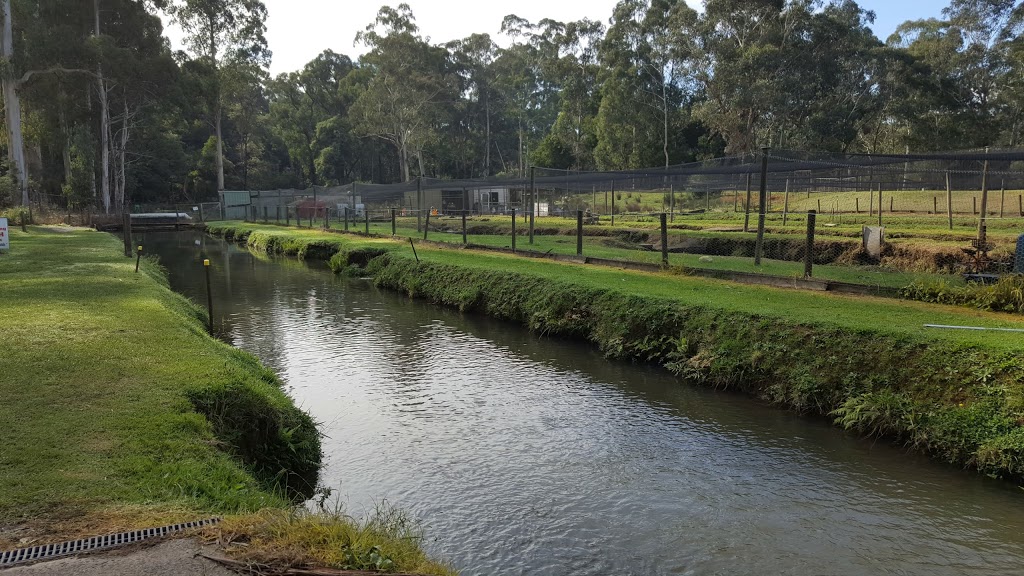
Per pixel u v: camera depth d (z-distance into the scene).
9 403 5.50
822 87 50.62
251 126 75.56
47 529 3.51
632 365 10.41
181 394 5.86
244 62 62.44
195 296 18.00
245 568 3.21
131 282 13.18
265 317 14.85
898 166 26.00
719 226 25.94
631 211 41.16
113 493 3.99
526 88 84.50
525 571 4.84
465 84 81.19
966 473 6.30
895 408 7.09
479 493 6.09
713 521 5.58
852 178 24.72
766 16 51.38
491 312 14.51
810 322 8.88
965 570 4.84
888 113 53.47
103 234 32.56
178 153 65.31
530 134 89.12
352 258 23.70
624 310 11.38
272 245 31.64
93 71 45.16
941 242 16.67
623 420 8.00
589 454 7.00
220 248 34.06
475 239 25.47
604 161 59.97
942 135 54.16
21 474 4.17
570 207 41.78
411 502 5.91
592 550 5.13
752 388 8.79
